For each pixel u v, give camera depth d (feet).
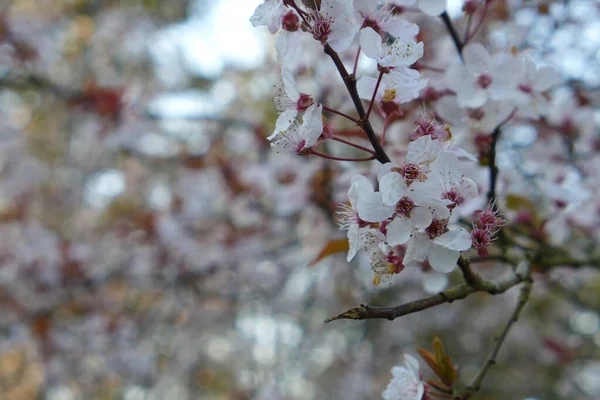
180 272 19.52
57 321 20.53
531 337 24.73
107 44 27.99
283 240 19.53
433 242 5.14
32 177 24.72
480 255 5.43
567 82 12.60
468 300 24.02
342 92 11.03
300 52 5.66
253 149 17.11
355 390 22.99
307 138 5.22
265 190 15.11
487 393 24.80
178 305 22.11
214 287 20.21
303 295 22.70
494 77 7.20
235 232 19.01
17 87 18.61
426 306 5.40
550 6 12.53
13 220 22.22
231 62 23.49
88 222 29.60
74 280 19.95
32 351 22.71
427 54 9.89
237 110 22.40
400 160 7.75
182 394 27.07
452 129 7.46
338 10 5.17
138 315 22.12
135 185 27.32
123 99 18.42
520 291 7.29
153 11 28.50
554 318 24.29
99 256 21.71
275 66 13.71
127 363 20.15
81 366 21.80
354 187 5.31
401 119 7.88
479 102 7.16
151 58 27.71
